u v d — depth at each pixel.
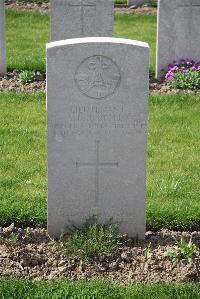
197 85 12.20
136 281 6.50
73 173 6.97
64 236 7.10
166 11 12.37
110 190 7.04
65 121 6.80
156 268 6.66
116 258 6.80
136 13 19.19
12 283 6.29
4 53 12.56
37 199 7.93
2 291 6.18
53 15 12.20
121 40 6.70
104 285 6.29
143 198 7.06
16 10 18.95
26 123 10.53
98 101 6.77
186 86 12.18
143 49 6.65
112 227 7.03
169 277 6.55
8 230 7.29
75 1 12.15
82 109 6.79
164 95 11.63
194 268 6.61
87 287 6.25
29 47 15.34
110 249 6.82
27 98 11.52
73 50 6.62
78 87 6.72
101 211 7.10
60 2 12.13
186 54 12.67
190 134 10.23
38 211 7.57
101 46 6.62
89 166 6.96
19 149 9.50
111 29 12.40
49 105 6.75
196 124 10.62
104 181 7.01
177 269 6.63
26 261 6.73
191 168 9.08
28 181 8.52
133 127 6.86
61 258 6.79
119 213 7.11
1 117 10.71
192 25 12.48
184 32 12.52
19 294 6.18
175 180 8.65
